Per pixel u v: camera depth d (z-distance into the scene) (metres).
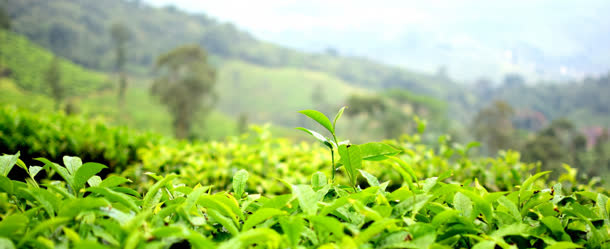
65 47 112.00
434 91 134.38
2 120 3.92
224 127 78.50
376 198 1.38
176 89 56.03
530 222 1.39
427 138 4.07
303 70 147.12
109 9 149.75
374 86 144.88
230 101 114.00
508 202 1.36
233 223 1.27
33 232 0.99
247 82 127.75
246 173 1.64
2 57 75.00
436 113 64.62
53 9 125.38
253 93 121.62
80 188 1.35
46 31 112.31
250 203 1.43
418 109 66.38
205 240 0.99
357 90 135.25
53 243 1.01
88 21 131.12
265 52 155.12
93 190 1.16
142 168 3.73
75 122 5.05
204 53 61.09
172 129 63.62
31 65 79.94
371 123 63.69
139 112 79.56
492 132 53.06
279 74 136.38
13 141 3.60
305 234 1.14
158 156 3.78
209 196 1.29
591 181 2.63
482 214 1.36
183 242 1.19
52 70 73.25
